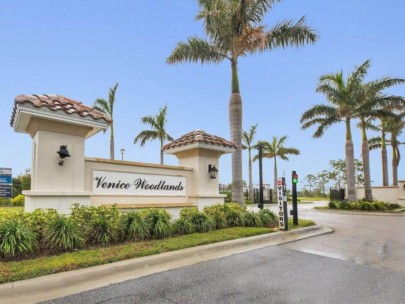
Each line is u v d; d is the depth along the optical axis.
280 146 39.34
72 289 4.30
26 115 6.41
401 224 12.94
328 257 6.52
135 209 7.90
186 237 7.31
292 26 14.27
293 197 10.91
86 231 6.24
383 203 23.28
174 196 9.19
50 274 4.57
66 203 6.80
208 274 5.09
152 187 8.68
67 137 6.99
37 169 6.52
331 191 29.08
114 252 5.71
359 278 5.07
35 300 3.92
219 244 6.93
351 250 7.29
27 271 4.52
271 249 7.09
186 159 10.20
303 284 4.72
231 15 13.24
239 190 12.84
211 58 14.55
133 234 6.74
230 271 5.29
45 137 6.68
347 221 14.15
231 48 13.85
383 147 31.25
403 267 5.80
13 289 4.02
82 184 7.12
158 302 3.95
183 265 5.56
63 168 6.85
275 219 10.69
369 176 25.23
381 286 4.68
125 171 8.13
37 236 5.69
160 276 4.93
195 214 8.36
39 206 6.45
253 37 13.23
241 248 7.05
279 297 4.17
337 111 23.31
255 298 4.12
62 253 5.56
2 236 5.18
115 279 4.73
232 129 13.51
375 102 22.34
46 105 6.45
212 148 9.94
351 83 22.78
